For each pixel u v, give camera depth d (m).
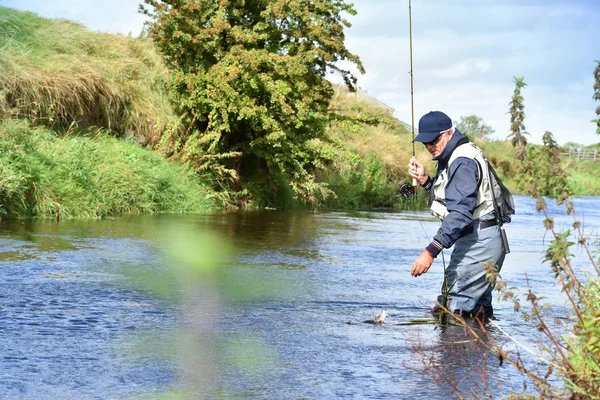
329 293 6.20
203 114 17.11
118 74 16.78
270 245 9.69
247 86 16.77
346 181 23.16
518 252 10.16
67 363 3.75
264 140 17.16
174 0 16.62
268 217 15.12
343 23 17.66
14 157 11.52
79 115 15.57
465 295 5.35
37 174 11.70
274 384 3.54
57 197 11.95
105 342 4.21
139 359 3.88
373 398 3.38
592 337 3.11
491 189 5.30
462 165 5.23
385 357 4.14
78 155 12.93
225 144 17.84
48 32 16.70
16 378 3.46
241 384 3.52
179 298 5.64
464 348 4.40
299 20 17.39
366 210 21.08
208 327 4.71
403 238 11.75
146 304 5.35
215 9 17.28
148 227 11.14
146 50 19.34
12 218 11.09
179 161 16.59
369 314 5.38
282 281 6.72
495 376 3.80
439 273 7.76
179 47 16.88
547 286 6.96
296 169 18.22
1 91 13.37
